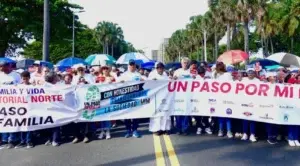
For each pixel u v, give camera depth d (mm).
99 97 8297
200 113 8531
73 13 39750
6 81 8641
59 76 10375
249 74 8227
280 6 53219
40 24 35656
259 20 46625
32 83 8398
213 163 6137
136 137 8328
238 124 8469
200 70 9055
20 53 45062
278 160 6340
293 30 48031
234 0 48969
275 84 7828
